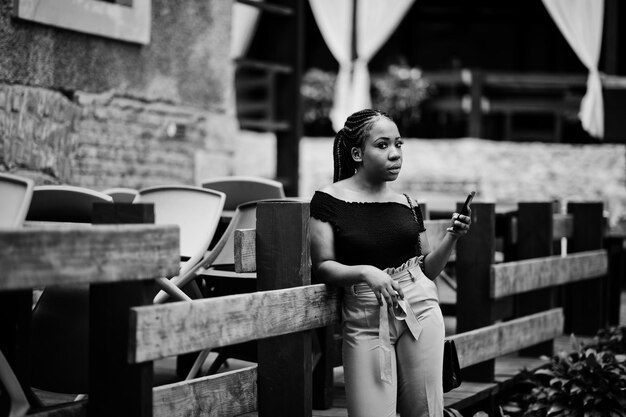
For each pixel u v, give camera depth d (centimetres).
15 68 563
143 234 266
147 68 687
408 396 333
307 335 335
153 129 696
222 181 493
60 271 244
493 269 484
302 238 329
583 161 1232
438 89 1543
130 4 655
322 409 414
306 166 1328
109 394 277
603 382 481
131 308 264
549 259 558
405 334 329
